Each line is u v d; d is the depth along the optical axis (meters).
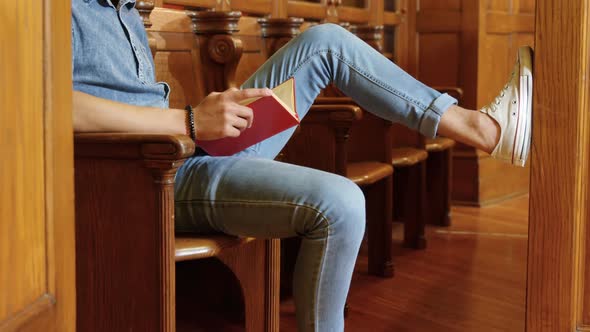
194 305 2.92
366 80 2.08
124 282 1.76
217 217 1.86
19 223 0.99
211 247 1.85
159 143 1.66
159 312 1.73
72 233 1.14
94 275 1.77
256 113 1.82
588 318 1.85
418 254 3.88
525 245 4.09
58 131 1.09
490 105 2.05
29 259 1.02
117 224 1.74
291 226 1.78
